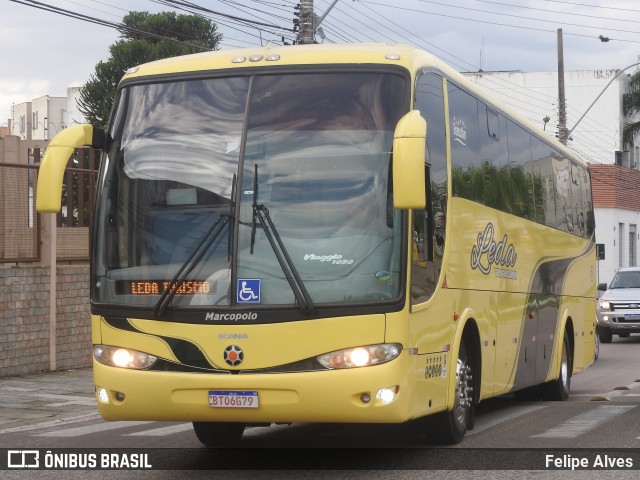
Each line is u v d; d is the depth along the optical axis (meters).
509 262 12.97
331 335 8.46
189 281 8.72
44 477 9.00
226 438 10.68
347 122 8.89
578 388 18.08
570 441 10.83
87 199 19.61
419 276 9.06
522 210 13.80
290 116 8.95
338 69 9.07
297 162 8.82
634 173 59.62
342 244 8.62
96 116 45.22
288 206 8.73
